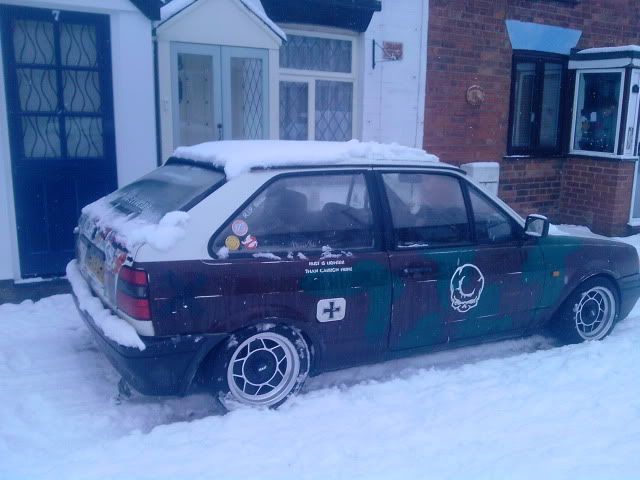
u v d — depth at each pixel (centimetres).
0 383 439
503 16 943
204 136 721
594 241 532
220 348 389
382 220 431
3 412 397
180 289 367
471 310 467
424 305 445
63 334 529
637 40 1112
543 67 1020
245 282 383
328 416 397
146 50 635
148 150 653
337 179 421
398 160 449
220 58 710
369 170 433
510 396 430
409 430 383
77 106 631
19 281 613
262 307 390
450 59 910
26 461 342
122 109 634
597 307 546
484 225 476
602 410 412
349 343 425
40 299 610
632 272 556
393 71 871
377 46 852
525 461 350
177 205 388
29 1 580
